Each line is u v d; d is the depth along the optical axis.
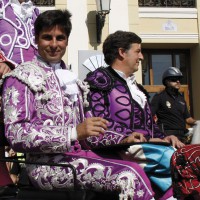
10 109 2.78
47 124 2.85
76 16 11.12
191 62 12.16
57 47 3.03
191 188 3.23
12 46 3.62
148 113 3.74
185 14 11.73
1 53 3.48
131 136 3.18
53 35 3.02
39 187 2.87
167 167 3.20
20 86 2.83
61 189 2.81
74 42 11.05
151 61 12.16
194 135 3.95
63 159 2.84
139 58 3.83
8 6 3.70
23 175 3.19
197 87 12.02
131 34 3.80
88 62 7.39
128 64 3.76
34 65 2.92
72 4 11.16
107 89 3.57
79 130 2.71
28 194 2.81
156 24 11.61
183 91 12.31
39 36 3.05
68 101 2.96
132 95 3.68
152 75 12.13
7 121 2.78
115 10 11.37
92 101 3.54
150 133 3.66
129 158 3.17
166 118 7.62
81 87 3.18
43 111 2.86
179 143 3.57
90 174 2.77
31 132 2.71
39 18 3.03
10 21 3.67
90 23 11.15
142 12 11.55
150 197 2.70
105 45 3.84
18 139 2.72
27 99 2.82
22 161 2.80
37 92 2.86
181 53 12.22
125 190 2.65
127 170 2.71
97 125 2.70
